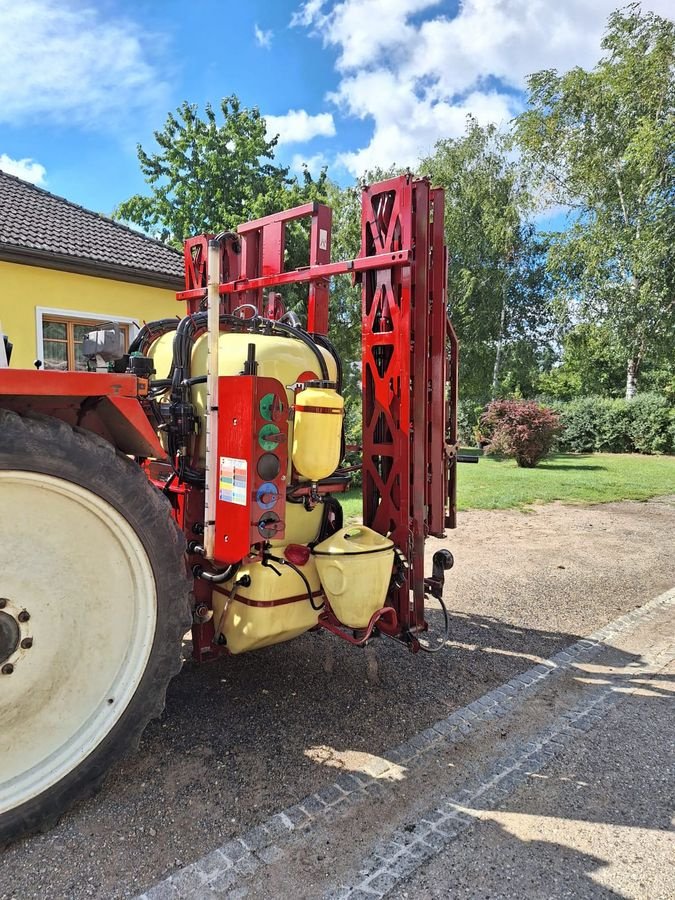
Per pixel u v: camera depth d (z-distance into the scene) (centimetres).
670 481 1171
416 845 203
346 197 2439
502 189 2658
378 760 253
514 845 205
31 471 193
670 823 219
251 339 291
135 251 1210
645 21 1950
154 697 227
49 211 1213
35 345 1049
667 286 1836
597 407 1977
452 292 2659
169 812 215
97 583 216
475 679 335
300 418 273
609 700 315
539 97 2152
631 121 1972
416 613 312
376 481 322
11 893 177
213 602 290
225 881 184
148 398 282
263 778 237
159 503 224
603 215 2033
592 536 700
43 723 206
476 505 881
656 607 465
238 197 2281
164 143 2273
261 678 323
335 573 272
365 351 322
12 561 198
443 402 311
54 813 203
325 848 200
